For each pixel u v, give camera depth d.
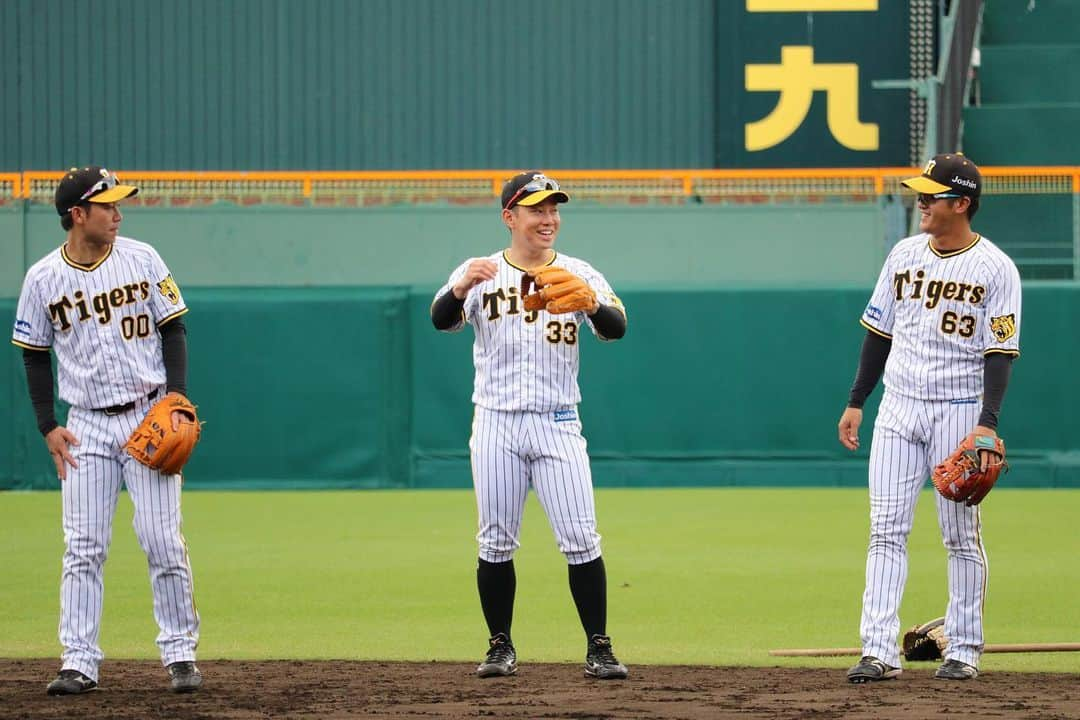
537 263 20.05
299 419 51.47
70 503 19.00
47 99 62.84
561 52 62.28
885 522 19.89
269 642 24.11
